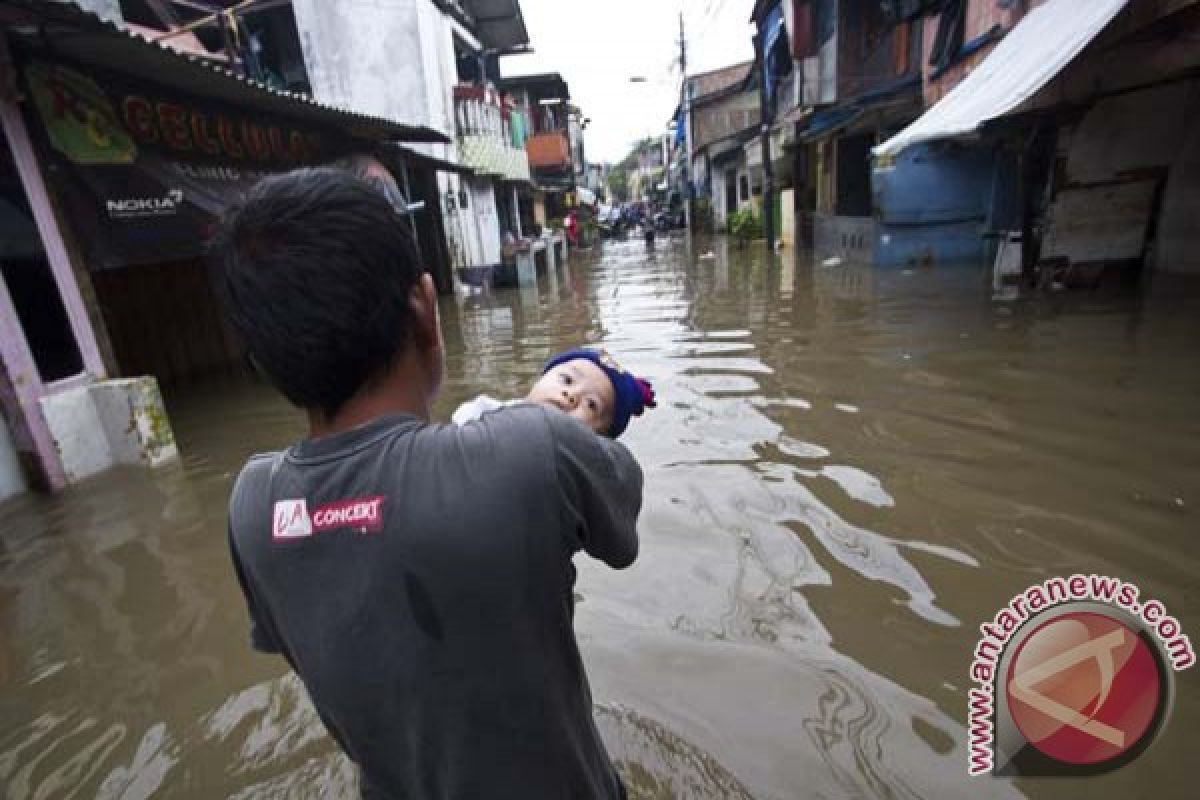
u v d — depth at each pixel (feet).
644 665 8.36
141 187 18.25
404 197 38.37
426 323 3.09
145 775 7.38
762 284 38.70
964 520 10.81
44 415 14.62
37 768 7.55
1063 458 12.46
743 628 8.88
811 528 11.03
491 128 56.75
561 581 2.90
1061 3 23.48
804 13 50.21
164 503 13.99
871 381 17.94
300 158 27.37
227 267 2.79
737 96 96.73
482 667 2.78
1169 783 6.35
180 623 9.95
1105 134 24.66
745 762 6.93
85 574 11.43
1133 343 18.56
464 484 2.68
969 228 36.37
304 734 7.80
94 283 22.31
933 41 36.88
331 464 2.84
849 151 50.88
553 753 3.05
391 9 45.55
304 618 2.88
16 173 14.69
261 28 47.06
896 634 8.51
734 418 16.21
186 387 24.21
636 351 24.53
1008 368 17.69
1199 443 12.50
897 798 6.42
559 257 79.36
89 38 15.38
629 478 3.22
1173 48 20.63
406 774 3.04
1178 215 24.76
